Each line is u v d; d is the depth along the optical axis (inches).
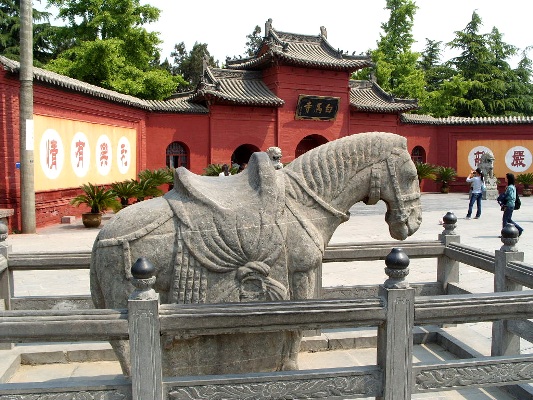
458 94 1562.5
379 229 596.1
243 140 972.6
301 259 145.9
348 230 587.5
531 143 1163.3
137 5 1136.2
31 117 541.6
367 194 160.6
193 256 137.6
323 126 1039.0
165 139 926.4
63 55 1132.5
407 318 121.0
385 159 159.0
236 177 157.1
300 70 1000.9
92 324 110.7
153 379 112.5
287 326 117.9
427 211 813.2
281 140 996.6
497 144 1186.0
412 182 162.9
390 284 120.7
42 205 609.0
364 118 1104.8
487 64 1712.6
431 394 170.7
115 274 137.6
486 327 239.9
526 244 492.1
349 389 121.6
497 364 127.3
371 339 207.9
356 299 120.9
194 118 941.8
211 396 116.3
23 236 530.9
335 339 204.5
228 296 139.4
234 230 139.1
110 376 178.9
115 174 810.8
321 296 221.0
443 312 122.5
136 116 870.4
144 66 1187.9
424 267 388.2
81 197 600.1
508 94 1732.3
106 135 775.1
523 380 128.9
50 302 209.2
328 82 1028.5
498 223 657.0
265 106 971.9
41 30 1405.0
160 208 141.7
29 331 109.3
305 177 154.3
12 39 1363.2
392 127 1142.3
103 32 1135.6
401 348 121.2
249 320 116.2
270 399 118.7
